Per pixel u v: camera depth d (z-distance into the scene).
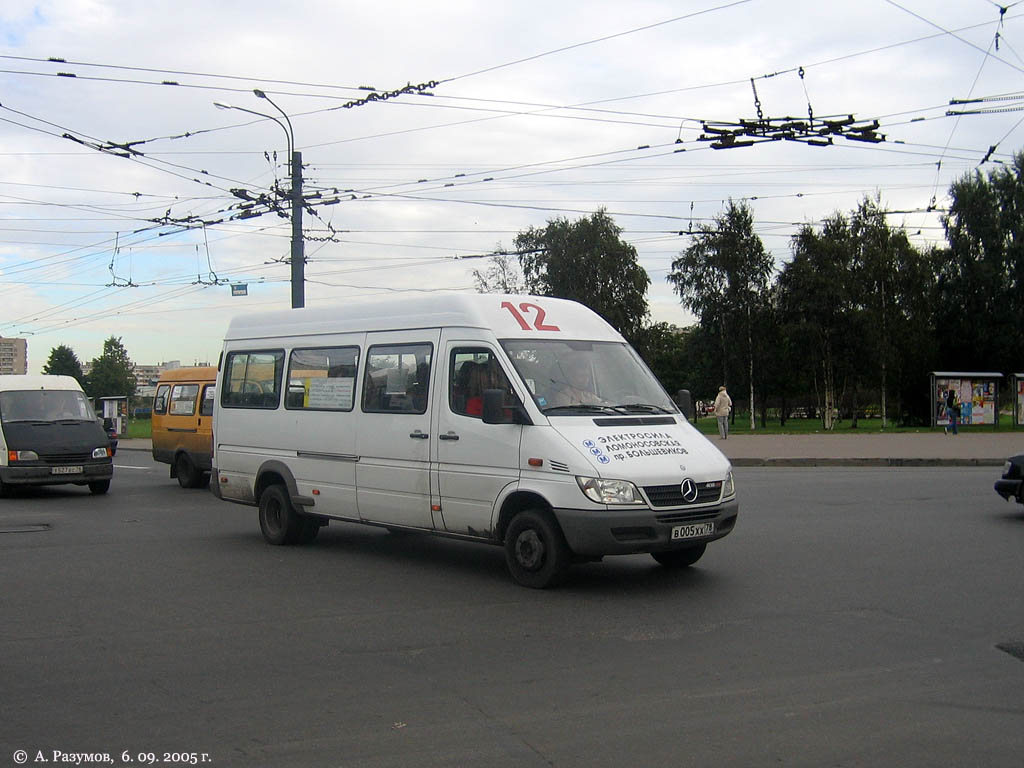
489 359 8.79
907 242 53.06
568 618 7.26
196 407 18.86
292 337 11.14
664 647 6.39
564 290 54.34
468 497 8.82
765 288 54.91
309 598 8.12
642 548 7.87
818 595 7.95
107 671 5.96
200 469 18.80
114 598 8.22
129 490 19.16
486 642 6.59
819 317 52.03
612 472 7.83
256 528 12.92
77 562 10.16
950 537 10.90
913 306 52.59
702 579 8.68
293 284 22.92
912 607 7.46
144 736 4.79
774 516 12.85
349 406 10.20
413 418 9.43
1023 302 50.88
